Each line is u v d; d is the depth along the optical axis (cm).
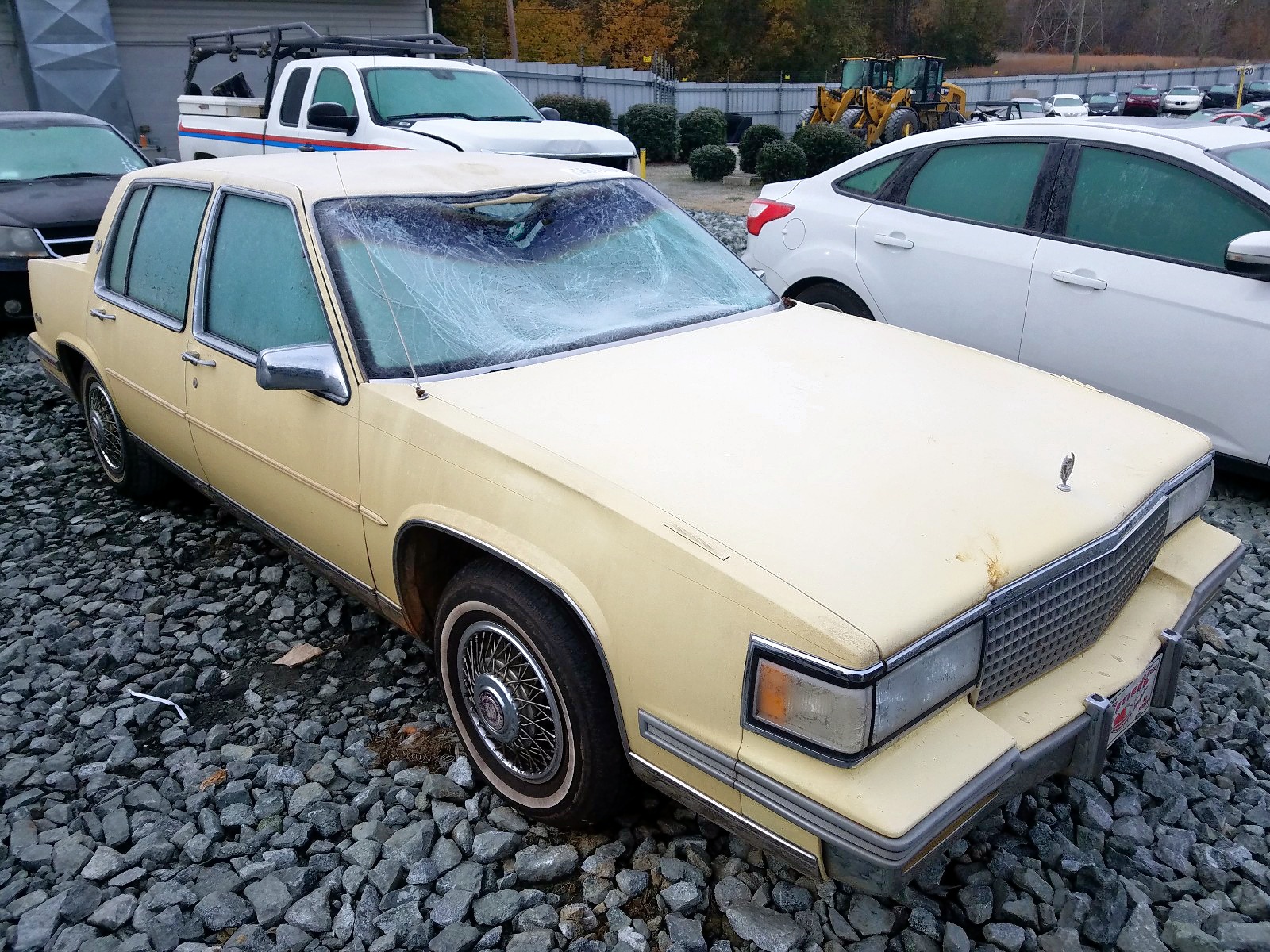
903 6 6894
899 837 185
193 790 290
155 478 467
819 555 211
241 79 1271
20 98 1861
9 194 812
